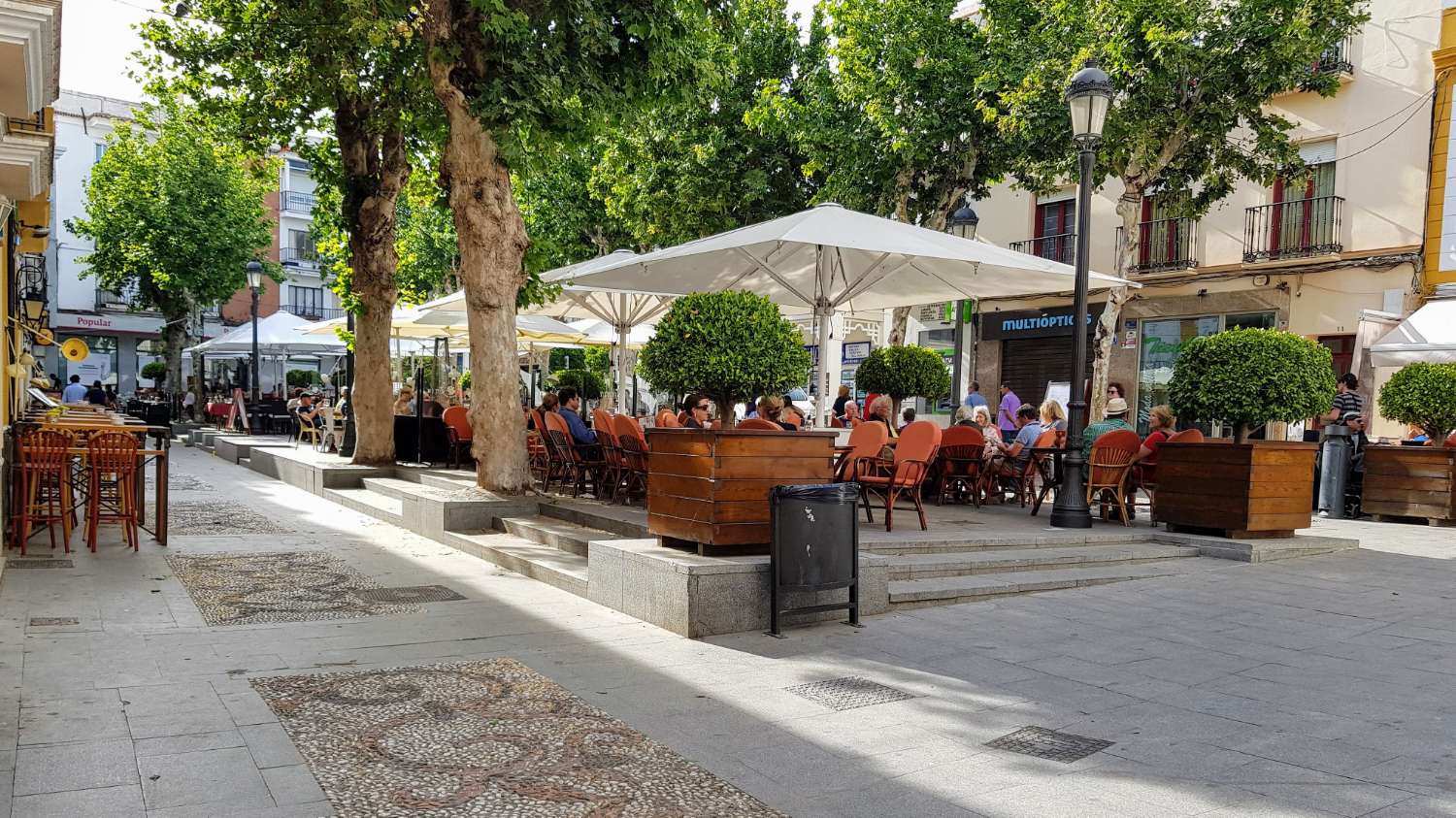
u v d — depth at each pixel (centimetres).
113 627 567
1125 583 767
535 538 870
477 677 484
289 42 1342
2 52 474
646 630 599
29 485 807
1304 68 1567
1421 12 1731
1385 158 1773
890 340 1939
